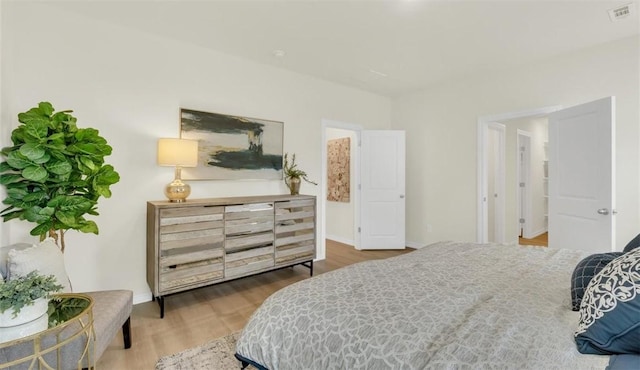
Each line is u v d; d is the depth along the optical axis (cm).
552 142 325
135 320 246
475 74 397
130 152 276
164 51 294
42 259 163
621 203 289
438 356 87
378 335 102
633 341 80
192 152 278
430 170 462
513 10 244
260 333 129
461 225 427
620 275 89
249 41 303
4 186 189
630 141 285
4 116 204
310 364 110
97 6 241
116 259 271
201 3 237
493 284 139
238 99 343
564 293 129
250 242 304
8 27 212
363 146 479
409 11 247
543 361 82
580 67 317
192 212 266
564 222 308
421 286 138
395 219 484
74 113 251
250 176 351
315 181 418
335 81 429
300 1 234
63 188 193
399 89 467
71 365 147
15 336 121
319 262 417
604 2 233
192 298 291
